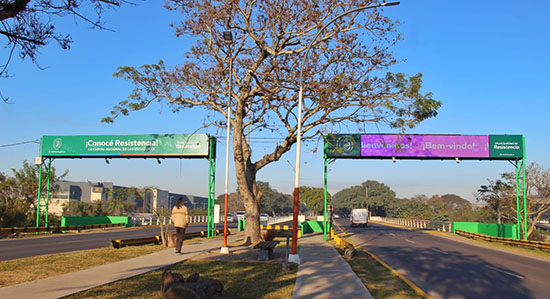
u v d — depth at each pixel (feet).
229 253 55.62
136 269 39.09
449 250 73.46
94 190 256.73
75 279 33.19
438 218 256.11
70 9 24.29
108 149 96.89
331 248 67.46
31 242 75.15
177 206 54.08
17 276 34.06
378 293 32.76
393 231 140.77
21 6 23.20
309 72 68.59
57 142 99.66
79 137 98.58
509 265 53.88
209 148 93.61
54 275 35.12
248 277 37.14
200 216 205.87
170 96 80.23
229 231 111.14
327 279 36.99
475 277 42.83
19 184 122.31
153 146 94.84
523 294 34.12
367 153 92.38
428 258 59.88
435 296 32.83
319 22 65.41
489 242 97.60
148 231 117.29
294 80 69.10
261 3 64.23
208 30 70.85
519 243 84.23
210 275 37.47
